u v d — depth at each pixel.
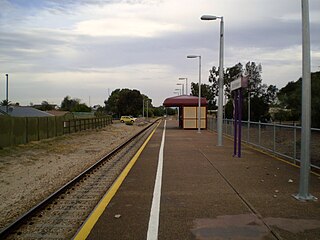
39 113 66.12
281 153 14.27
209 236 5.35
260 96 58.88
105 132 40.84
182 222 6.01
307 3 7.50
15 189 10.66
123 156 16.47
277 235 5.34
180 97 41.31
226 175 10.27
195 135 29.25
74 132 38.34
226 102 62.69
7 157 18.05
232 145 19.77
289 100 37.44
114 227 5.82
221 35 20.23
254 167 11.75
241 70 61.06
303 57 7.55
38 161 17.06
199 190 8.35
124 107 128.38
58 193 8.73
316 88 26.22
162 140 23.91
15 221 6.31
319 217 6.20
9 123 22.66
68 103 135.88
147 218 6.27
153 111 162.50
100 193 9.05
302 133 7.54
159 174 10.55
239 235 5.37
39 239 5.76
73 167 14.78
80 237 5.39
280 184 8.92
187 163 12.77
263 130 17.06
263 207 6.84
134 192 8.26
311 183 9.04
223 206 6.95
